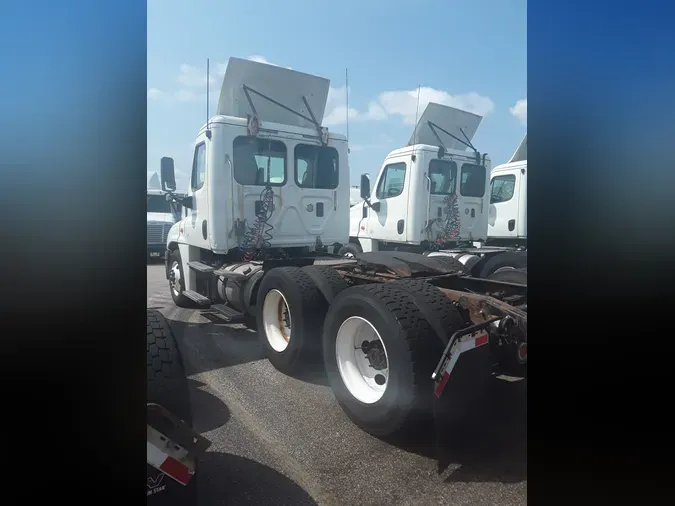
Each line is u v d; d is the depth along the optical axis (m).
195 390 2.37
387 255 2.99
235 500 1.63
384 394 1.97
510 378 2.13
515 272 3.03
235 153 3.31
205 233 3.43
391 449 1.94
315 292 2.62
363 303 2.07
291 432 2.04
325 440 1.99
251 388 2.41
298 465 1.83
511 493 1.66
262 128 3.35
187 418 1.51
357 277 2.72
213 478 1.75
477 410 1.99
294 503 1.62
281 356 2.66
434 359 1.89
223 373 2.55
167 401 1.47
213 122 3.23
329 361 2.30
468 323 2.10
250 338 3.06
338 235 3.84
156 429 1.44
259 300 2.92
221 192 3.28
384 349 1.97
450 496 1.67
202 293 3.74
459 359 1.91
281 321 2.82
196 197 3.56
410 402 1.86
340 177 3.81
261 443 1.96
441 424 1.88
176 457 1.46
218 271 3.41
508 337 2.09
